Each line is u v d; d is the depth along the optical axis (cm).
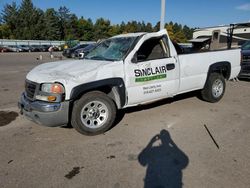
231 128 469
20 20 7919
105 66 434
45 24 8319
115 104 466
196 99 675
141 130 463
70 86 396
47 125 400
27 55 3133
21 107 437
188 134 443
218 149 383
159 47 523
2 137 436
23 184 301
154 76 490
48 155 371
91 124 437
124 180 308
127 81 456
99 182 304
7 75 1194
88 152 379
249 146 393
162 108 596
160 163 346
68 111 402
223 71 671
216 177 310
